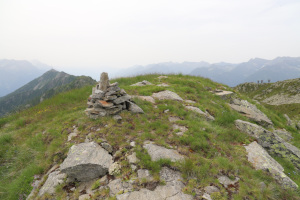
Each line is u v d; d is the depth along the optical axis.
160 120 3.98
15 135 4.20
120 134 3.33
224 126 4.31
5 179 3.10
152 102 4.98
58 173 2.74
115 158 2.81
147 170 2.54
